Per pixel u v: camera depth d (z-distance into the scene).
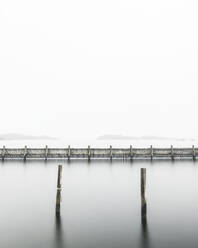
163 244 6.81
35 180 15.88
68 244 6.82
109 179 16.20
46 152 25.23
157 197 11.82
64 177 16.84
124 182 15.30
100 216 9.06
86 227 8.02
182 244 6.81
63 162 23.81
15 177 16.80
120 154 25.47
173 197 11.82
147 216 9.05
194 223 8.34
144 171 8.78
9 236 7.34
